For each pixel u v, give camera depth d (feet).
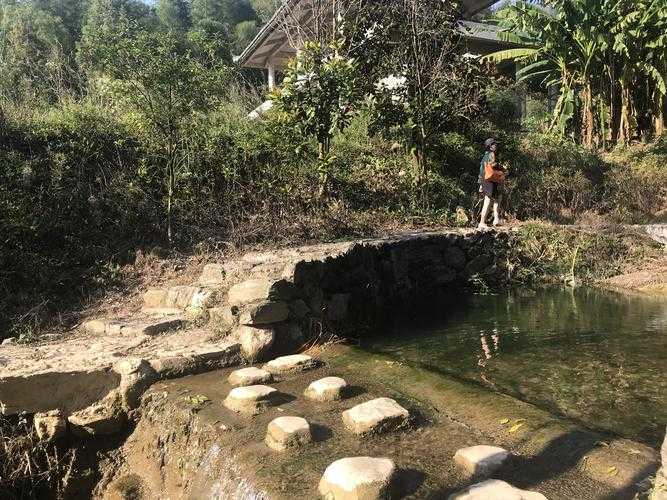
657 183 40.40
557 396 13.50
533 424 10.69
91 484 13.25
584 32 46.96
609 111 49.62
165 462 12.36
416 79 33.24
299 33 32.35
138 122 24.49
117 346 15.65
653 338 18.35
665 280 27.40
